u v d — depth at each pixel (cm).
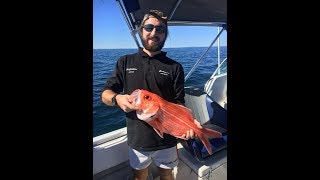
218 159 164
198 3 217
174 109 129
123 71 145
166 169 151
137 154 147
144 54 142
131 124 146
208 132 134
